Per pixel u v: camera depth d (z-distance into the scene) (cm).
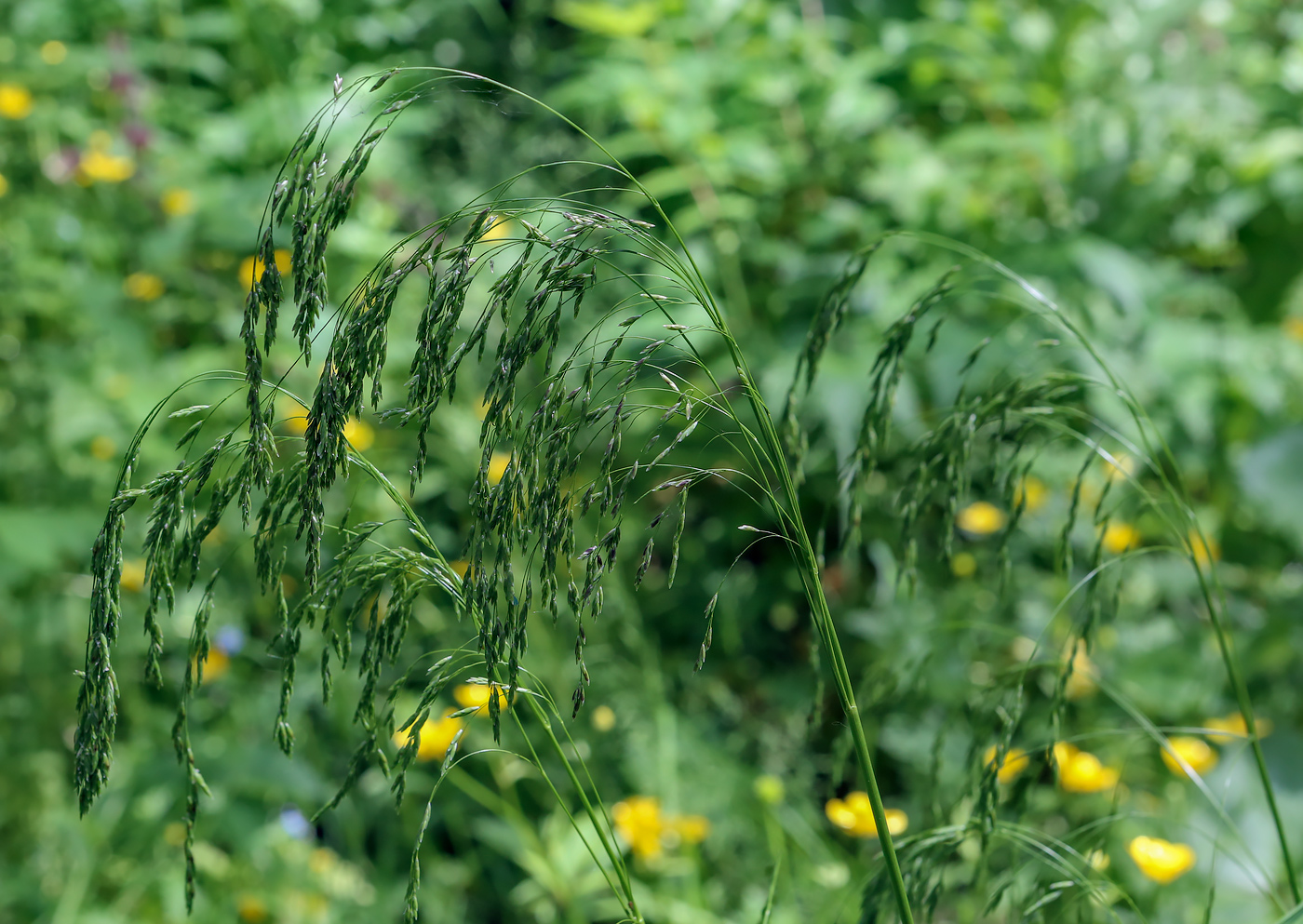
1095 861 113
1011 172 305
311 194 69
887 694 123
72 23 383
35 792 214
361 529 78
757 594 270
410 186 312
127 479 73
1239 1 368
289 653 76
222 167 338
